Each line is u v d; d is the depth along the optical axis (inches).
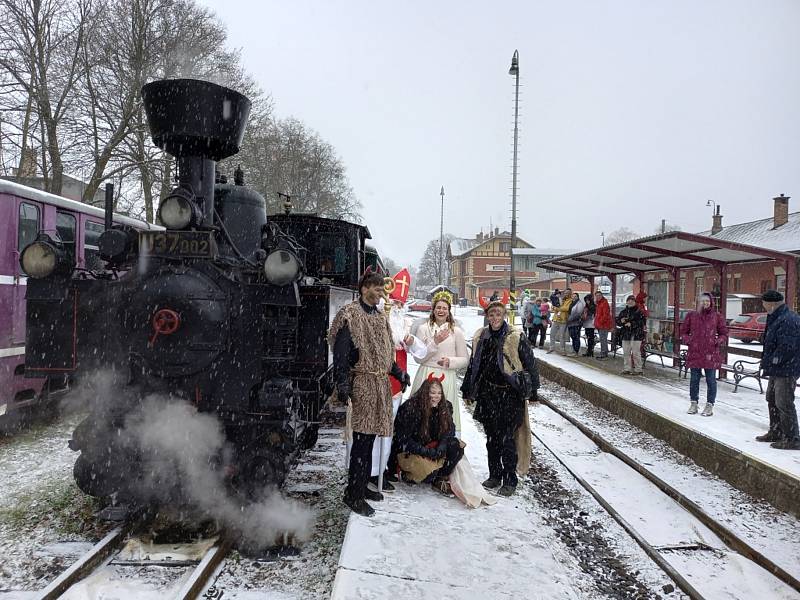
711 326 312.2
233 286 183.0
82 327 185.9
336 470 244.8
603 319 575.5
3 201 277.4
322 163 1692.9
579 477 252.4
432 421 206.2
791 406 253.0
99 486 180.9
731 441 262.8
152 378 181.0
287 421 182.7
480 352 217.5
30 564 161.5
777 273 1216.8
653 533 203.3
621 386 409.4
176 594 140.6
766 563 179.2
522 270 2439.7
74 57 753.0
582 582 168.6
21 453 265.3
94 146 782.5
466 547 162.9
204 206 198.2
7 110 725.3
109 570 157.8
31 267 182.4
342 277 337.4
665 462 279.3
